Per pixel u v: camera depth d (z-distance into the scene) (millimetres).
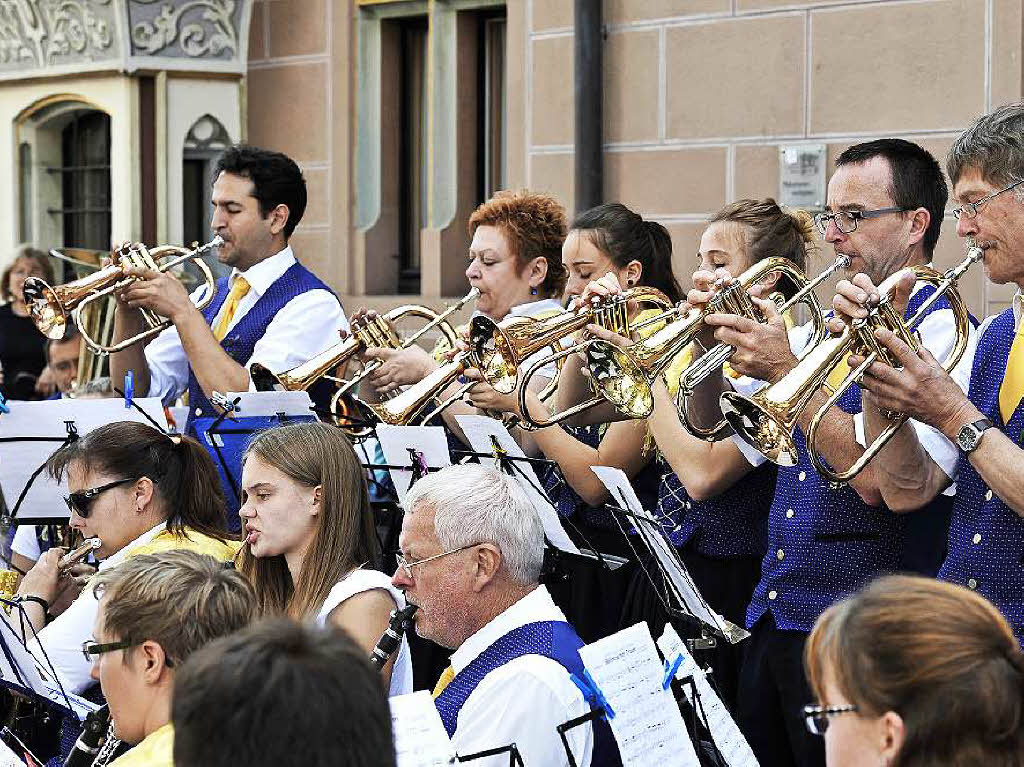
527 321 9453
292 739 4301
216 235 12570
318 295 12617
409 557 7438
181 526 9594
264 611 8773
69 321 16391
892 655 4520
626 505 8578
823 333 8531
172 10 18594
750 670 8875
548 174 16031
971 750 4449
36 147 20406
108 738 7586
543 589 7453
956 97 13398
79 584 10320
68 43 19156
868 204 8578
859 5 13875
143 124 18875
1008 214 7410
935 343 8188
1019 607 7418
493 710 6902
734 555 9633
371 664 4566
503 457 9555
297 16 18516
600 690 6348
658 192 15242
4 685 8711
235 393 10383
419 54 18469
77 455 9609
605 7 15477
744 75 14602
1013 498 6973
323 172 18469
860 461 7324
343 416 10773
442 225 17797
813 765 8422
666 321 9562
